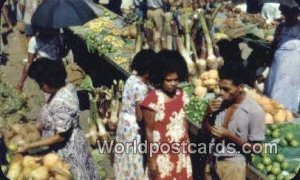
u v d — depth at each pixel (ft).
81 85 27.04
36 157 16.87
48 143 15.11
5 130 17.99
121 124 16.55
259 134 14.69
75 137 15.65
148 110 14.84
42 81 14.82
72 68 28.12
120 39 29.84
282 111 18.45
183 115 15.31
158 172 15.42
